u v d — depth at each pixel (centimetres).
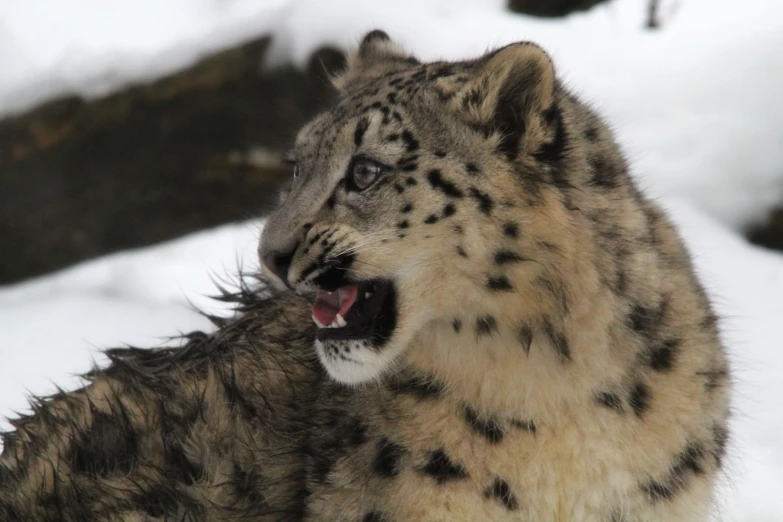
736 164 2930
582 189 1401
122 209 3578
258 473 1488
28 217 3609
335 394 1472
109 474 1534
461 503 1393
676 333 1422
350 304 1420
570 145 1409
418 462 1394
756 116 2986
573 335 1378
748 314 2502
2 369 2520
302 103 3359
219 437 1515
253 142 3450
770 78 3044
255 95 3409
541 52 1359
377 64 1694
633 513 1405
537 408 1387
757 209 2862
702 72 3102
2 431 1873
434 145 1384
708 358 1443
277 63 3375
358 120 1426
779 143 2941
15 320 2805
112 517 1502
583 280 1373
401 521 1395
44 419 1666
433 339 1412
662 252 1470
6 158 3572
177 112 3478
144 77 3509
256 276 1727
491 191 1362
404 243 1375
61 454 1579
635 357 1388
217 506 1487
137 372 1642
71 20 4034
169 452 1518
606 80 3116
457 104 1389
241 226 3281
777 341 2400
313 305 1451
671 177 2922
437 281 1380
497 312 1380
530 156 1376
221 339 1645
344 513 1412
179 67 3488
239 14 4025
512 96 1389
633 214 1447
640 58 3169
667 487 1405
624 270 1402
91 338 2672
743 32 3198
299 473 1472
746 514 1819
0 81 3734
